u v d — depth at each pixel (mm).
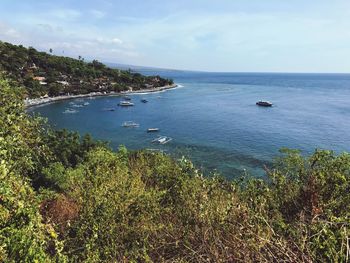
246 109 93438
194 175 9352
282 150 8883
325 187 6656
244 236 5078
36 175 16609
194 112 88688
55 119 78188
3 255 4312
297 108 95188
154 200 7645
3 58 127750
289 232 5238
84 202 8109
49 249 6477
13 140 6926
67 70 151625
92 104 105812
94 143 36062
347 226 4820
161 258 5543
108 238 6773
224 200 7234
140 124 72188
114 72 167875
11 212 5305
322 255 4422
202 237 5512
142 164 12711
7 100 7715
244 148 48750
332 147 47188
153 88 165000
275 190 7586
